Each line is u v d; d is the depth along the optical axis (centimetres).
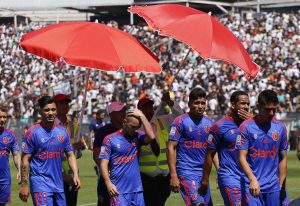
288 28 14062
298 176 5819
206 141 2975
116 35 2791
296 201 2181
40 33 2780
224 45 2786
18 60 14162
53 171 2870
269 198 2589
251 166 2578
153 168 3088
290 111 10012
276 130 2581
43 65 13538
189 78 12062
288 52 13038
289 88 11031
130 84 12012
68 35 2753
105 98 11319
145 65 2728
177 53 13288
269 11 16738
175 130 2961
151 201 3127
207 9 16262
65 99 3145
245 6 16138
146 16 2892
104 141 2758
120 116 2898
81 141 3222
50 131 2864
